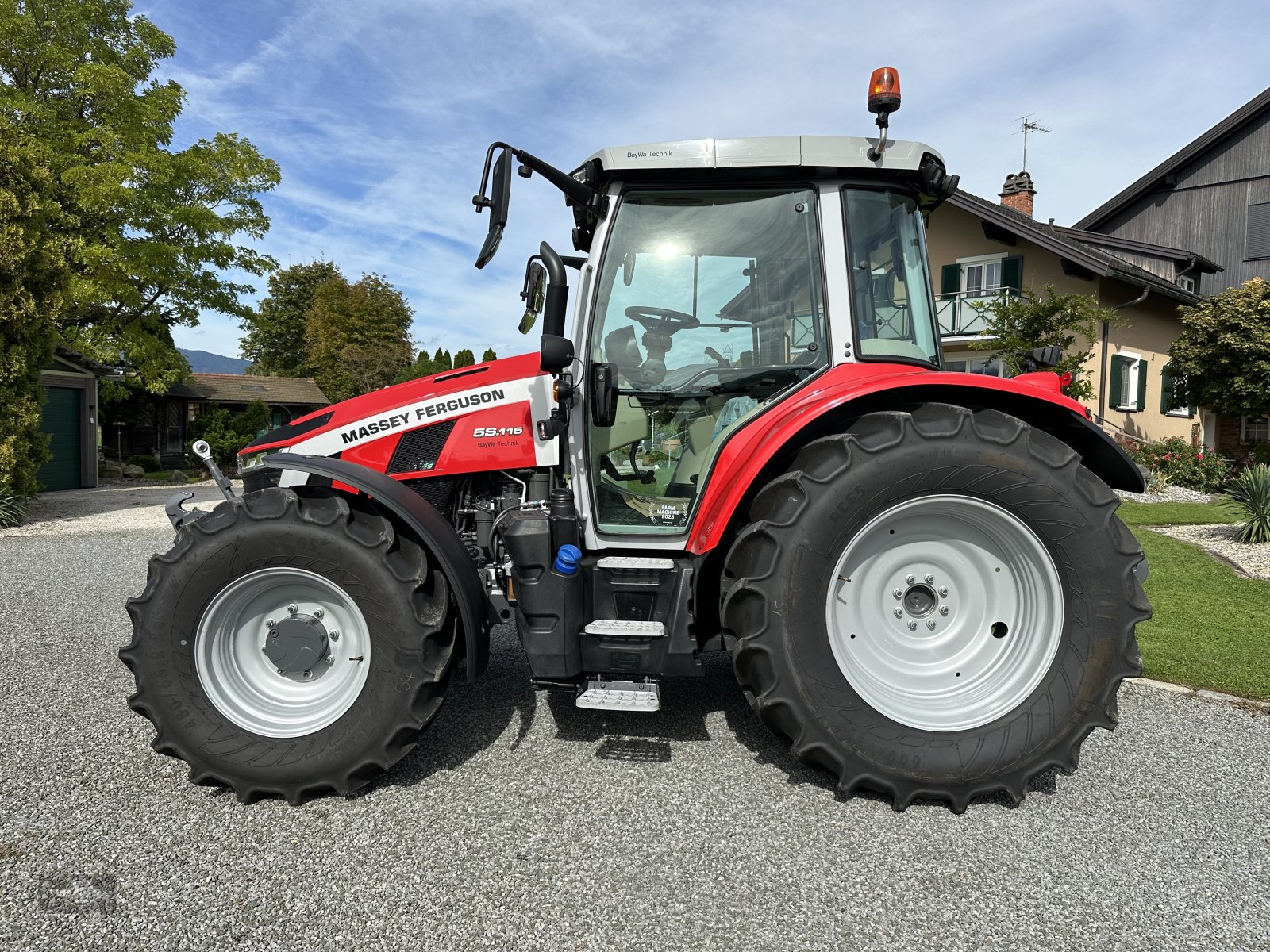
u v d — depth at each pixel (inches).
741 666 90.5
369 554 90.4
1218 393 534.9
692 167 99.6
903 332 106.6
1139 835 83.8
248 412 754.2
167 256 569.3
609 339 105.3
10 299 352.5
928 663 94.9
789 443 96.9
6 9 541.6
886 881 74.7
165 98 593.3
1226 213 729.6
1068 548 89.4
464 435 110.7
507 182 89.6
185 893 71.9
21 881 73.8
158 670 89.5
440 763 100.3
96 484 570.9
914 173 102.3
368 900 71.2
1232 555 264.7
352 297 1535.4
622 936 66.4
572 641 93.6
